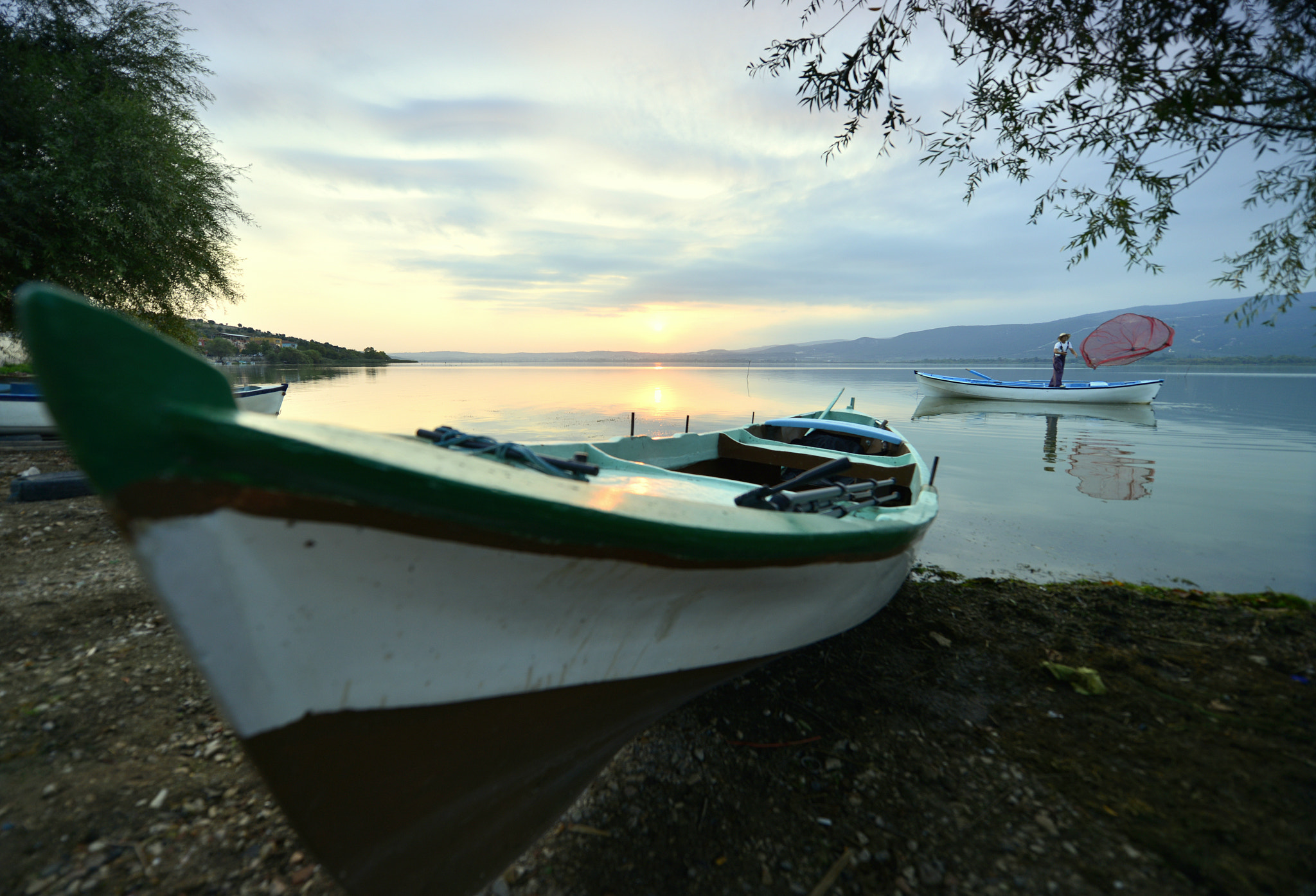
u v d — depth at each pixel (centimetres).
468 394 2809
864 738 318
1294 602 484
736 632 257
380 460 139
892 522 318
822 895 225
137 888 212
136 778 263
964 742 314
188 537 129
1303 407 2319
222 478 126
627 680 230
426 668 179
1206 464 1138
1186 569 597
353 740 174
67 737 287
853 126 463
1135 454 1260
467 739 199
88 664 349
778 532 229
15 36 1050
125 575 475
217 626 140
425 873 211
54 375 106
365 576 156
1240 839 243
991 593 523
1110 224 460
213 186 1229
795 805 271
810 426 662
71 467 899
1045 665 382
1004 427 1731
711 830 259
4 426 1034
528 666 200
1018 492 923
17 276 997
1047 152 464
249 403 1232
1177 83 385
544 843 256
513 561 172
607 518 176
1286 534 707
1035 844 245
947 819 261
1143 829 249
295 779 168
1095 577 577
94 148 1004
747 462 652
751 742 316
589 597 197
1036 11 405
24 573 473
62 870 217
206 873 220
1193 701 346
